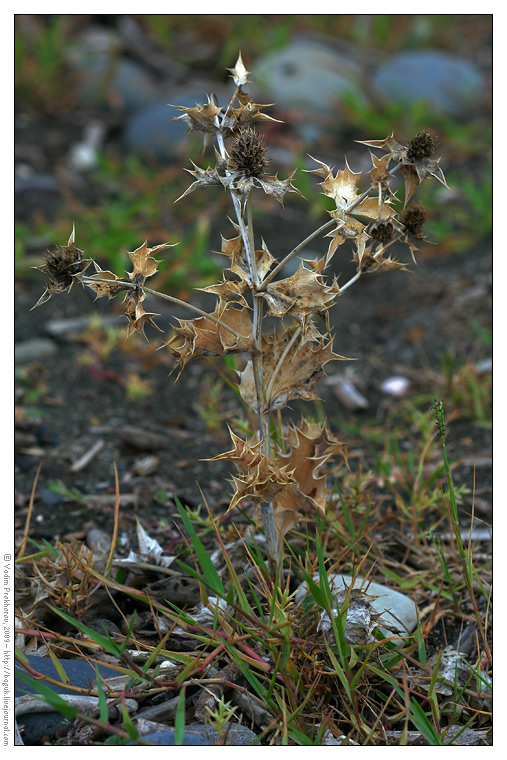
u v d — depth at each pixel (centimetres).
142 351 390
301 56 649
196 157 564
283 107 611
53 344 398
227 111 201
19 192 525
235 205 191
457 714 192
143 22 739
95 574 207
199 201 527
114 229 449
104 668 196
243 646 191
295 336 200
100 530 262
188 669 187
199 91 632
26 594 216
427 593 242
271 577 211
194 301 428
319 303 190
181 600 217
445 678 205
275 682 188
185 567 190
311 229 510
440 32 780
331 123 602
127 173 559
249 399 204
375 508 278
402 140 573
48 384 366
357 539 229
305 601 201
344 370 388
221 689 189
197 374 386
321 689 191
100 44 689
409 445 328
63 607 214
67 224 476
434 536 231
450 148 581
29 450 311
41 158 581
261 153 185
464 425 342
